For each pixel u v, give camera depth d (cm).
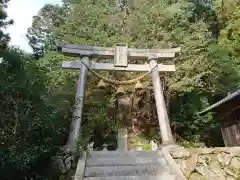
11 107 520
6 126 484
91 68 984
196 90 1358
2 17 999
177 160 698
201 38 1429
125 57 1012
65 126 731
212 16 2023
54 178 555
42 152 504
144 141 1302
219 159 704
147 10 1630
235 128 965
